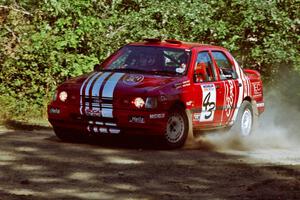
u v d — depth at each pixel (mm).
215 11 35500
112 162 20203
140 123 22547
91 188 16750
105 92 22906
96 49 33219
